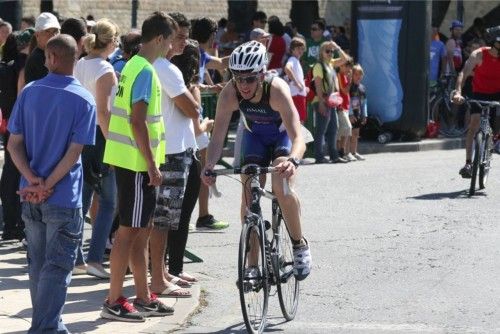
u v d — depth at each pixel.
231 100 12.41
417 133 32.12
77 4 39.50
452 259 16.38
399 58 31.66
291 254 13.10
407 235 18.28
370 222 19.55
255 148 12.83
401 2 31.42
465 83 23.91
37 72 15.36
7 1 24.55
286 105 12.25
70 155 10.88
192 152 14.12
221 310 13.48
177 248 14.59
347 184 24.19
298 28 46.03
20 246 16.66
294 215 12.51
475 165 22.17
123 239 12.54
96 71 14.45
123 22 40.88
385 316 13.15
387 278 15.20
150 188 12.52
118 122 12.47
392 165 27.72
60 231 10.99
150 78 12.41
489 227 18.94
